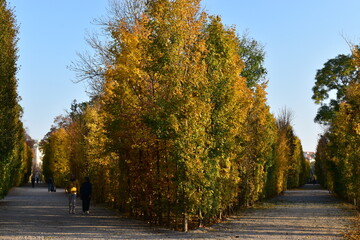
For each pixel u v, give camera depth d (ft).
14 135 85.10
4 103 79.77
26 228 48.14
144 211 59.21
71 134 144.66
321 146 216.95
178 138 48.47
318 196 144.97
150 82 56.90
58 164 190.39
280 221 61.41
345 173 100.32
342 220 62.54
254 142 93.97
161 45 50.52
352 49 58.65
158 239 40.73
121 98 56.75
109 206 90.68
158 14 51.57
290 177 229.66
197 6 53.57
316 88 147.33
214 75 57.16
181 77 50.75
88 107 119.44
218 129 55.88
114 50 61.46
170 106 49.11
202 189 51.55
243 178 84.99
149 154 55.93
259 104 97.66
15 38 85.40
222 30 60.39
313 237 43.93
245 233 47.14
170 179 51.19
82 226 51.31
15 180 197.98
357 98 69.67
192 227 54.03
